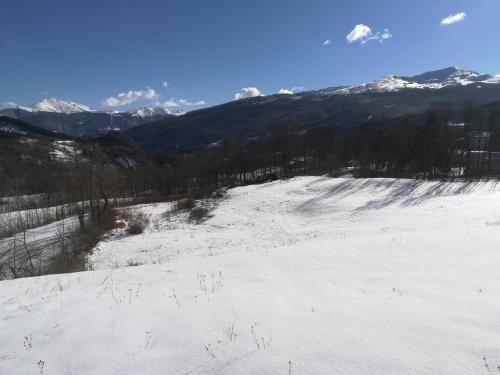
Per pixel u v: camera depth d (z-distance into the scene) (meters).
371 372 3.33
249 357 3.95
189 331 4.90
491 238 7.84
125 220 31.30
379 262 7.22
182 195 49.66
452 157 50.84
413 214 20.41
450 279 5.59
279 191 36.84
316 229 22.48
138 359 4.34
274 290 6.32
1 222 32.19
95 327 5.54
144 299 6.76
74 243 23.73
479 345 3.48
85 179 32.19
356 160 62.53
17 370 4.52
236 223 28.78
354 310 4.83
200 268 9.15
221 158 69.94
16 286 9.24
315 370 3.50
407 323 4.17
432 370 3.23
